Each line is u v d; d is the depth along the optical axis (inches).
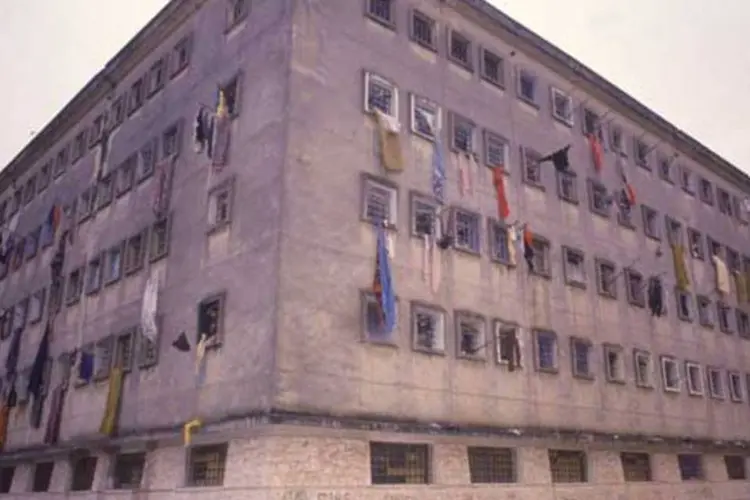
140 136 1099.9
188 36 1051.3
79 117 1334.9
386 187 847.1
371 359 761.6
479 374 868.0
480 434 824.9
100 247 1111.0
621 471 1029.8
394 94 900.6
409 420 771.4
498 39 1088.8
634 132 1325.0
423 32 987.9
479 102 1014.4
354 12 892.6
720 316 1385.3
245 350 724.0
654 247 1262.3
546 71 1161.4
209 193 867.4
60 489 1005.8
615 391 1062.4
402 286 819.4
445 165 925.2
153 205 987.3
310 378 702.5
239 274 770.2
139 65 1178.0
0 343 1370.6
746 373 1390.3
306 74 809.5
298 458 677.9
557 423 946.7
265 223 752.3
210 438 738.2
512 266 964.6
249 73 869.2
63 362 1111.6
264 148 794.2
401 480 759.1
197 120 928.3
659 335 1195.9
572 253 1080.2
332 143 807.1
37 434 1118.4
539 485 892.0
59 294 1192.2
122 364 958.4
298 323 711.1
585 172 1163.9
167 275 906.7
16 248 1445.6
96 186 1186.0
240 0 959.0
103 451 927.7
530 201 1034.7
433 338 844.0
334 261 764.0
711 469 1214.9
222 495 703.1
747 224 1601.9
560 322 1010.7
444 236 876.0
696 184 1465.3
